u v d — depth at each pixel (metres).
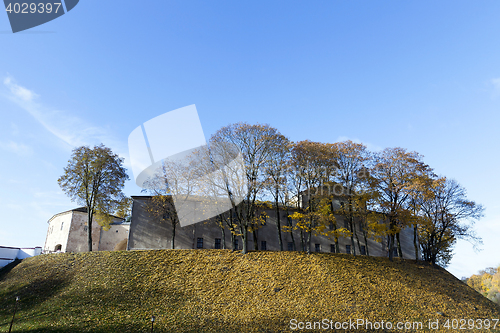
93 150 43.22
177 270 33.12
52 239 58.25
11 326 22.66
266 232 45.06
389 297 30.78
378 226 38.38
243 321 25.56
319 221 38.12
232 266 34.12
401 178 39.00
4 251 46.00
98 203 43.22
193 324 24.75
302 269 33.97
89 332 22.64
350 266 35.41
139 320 24.84
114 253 37.00
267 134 39.50
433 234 42.03
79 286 30.19
